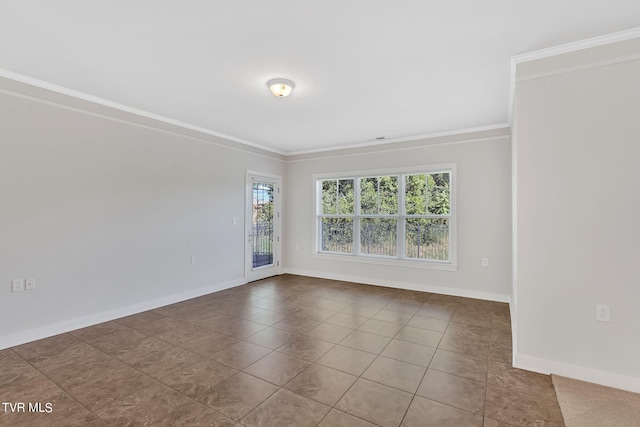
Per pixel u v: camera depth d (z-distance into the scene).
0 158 2.89
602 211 2.28
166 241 4.30
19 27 2.11
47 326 3.18
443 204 4.88
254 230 5.75
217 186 5.02
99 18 2.02
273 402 2.10
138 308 3.96
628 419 1.91
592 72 2.29
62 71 2.79
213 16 2.00
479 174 4.52
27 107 3.04
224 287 5.14
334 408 2.04
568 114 2.37
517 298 2.56
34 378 2.39
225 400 2.12
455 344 3.02
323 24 2.09
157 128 4.17
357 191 5.67
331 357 2.75
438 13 1.97
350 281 5.68
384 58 2.54
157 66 2.69
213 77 2.90
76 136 3.40
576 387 2.25
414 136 5.00
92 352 2.84
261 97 3.41
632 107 2.19
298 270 6.32
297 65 2.66
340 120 4.19
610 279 2.26
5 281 2.93
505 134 4.34
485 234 4.50
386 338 3.16
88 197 3.51
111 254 3.71
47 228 3.19
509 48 2.39
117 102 3.59
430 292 4.90
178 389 2.25
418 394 2.19
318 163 6.04
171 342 3.06
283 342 3.06
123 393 2.20
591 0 1.84
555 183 2.41
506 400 2.12
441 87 3.11
